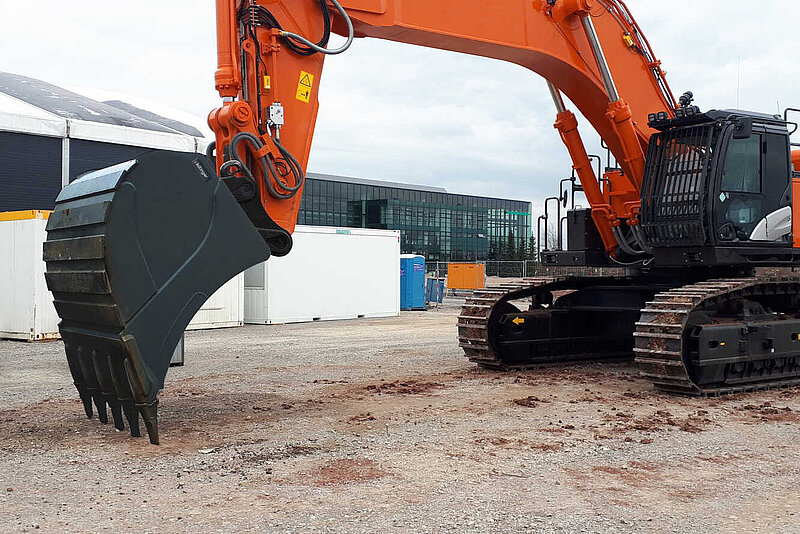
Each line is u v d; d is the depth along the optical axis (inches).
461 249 3002.0
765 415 312.7
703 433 279.1
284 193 289.6
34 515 187.2
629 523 182.5
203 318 763.4
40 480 217.0
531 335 449.4
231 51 284.8
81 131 927.0
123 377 259.4
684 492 207.6
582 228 447.5
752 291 392.2
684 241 380.5
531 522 182.5
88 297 252.2
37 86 1168.8
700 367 354.3
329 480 216.5
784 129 399.5
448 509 191.8
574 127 437.1
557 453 248.2
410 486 211.0
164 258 249.6
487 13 347.3
